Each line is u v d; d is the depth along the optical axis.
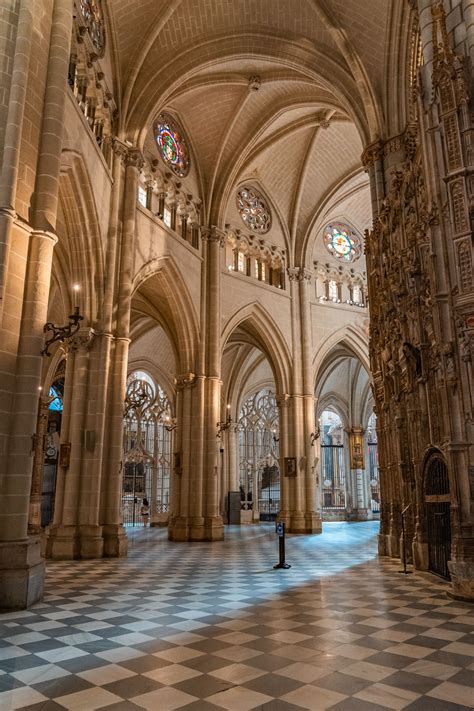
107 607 8.86
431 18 12.08
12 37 10.70
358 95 20.59
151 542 22.44
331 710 4.52
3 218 9.73
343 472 42.47
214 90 24.92
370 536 25.73
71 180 15.67
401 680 5.25
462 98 10.89
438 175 11.16
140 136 20.22
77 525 16.12
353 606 8.86
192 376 24.42
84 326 17.06
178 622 7.76
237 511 36.41
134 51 20.20
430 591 10.27
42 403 29.89
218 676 5.40
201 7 20.69
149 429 36.34
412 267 13.46
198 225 26.28
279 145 29.42
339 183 31.16
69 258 17.73
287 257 31.91
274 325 29.86
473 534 9.54
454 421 10.09
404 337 15.05
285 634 7.04
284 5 20.80
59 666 5.77
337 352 40.56
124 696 4.88
